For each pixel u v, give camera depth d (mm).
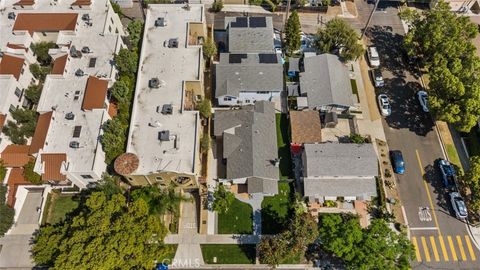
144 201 66812
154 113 74500
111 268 59188
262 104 83688
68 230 64250
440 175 79250
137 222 62906
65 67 78312
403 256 63719
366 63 94000
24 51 81938
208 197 75312
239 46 90188
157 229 63812
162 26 86438
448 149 82438
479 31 98688
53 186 73875
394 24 101375
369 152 75375
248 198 75938
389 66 93812
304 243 64438
